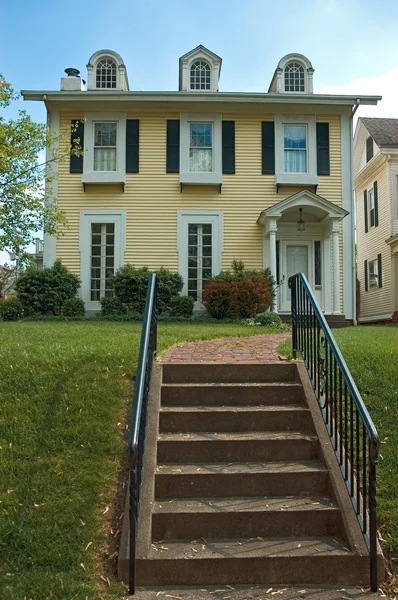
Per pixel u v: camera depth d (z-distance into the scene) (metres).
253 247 15.57
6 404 4.78
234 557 3.27
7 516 3.51
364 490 3.44
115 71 16.44
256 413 4.58
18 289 14.56
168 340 7.50
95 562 3.25
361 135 22.73
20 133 14.32
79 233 15.45
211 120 15.74
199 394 4.91
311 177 15.61
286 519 3.61
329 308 15.57
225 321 13.35
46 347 6.43
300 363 5.34
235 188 15.64
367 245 22.05
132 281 14.43
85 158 15.54
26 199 14.48
